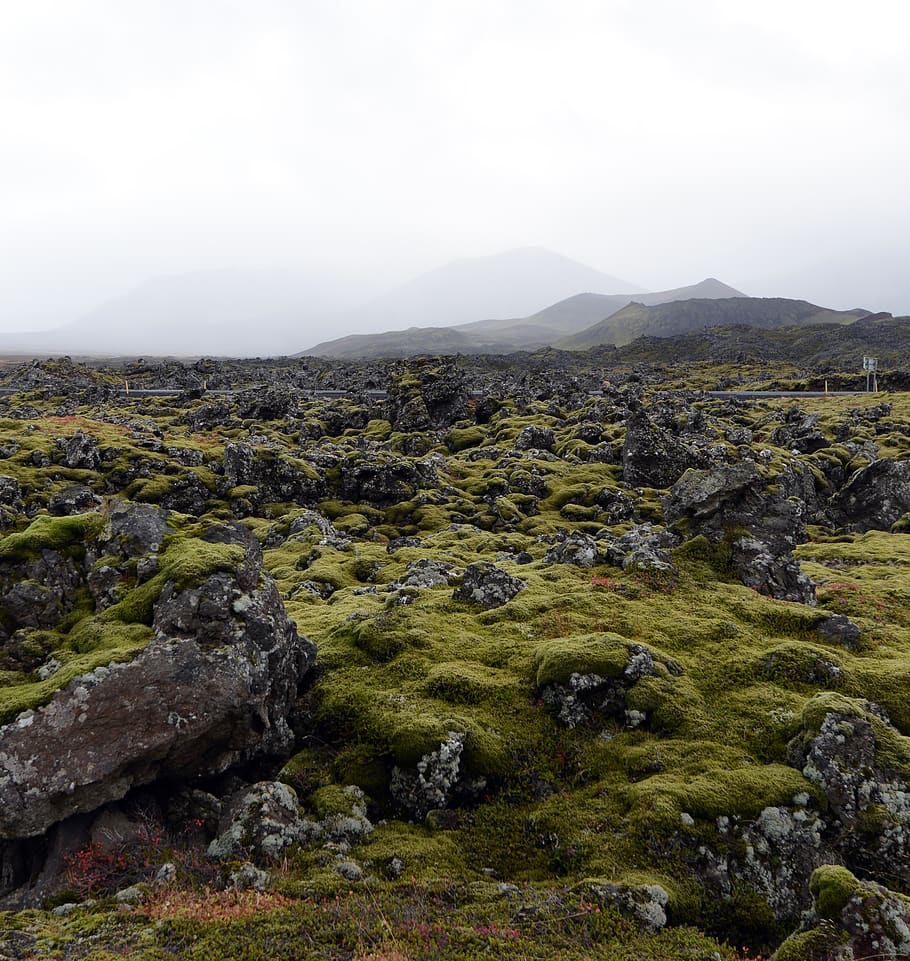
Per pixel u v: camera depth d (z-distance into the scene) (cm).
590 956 1162
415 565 3772
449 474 8338
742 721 1912
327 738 1970
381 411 12062
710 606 2723
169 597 1822
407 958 1138
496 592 2842
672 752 1791
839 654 2355
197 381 17700
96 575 2028
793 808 1564
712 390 17338
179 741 1552
